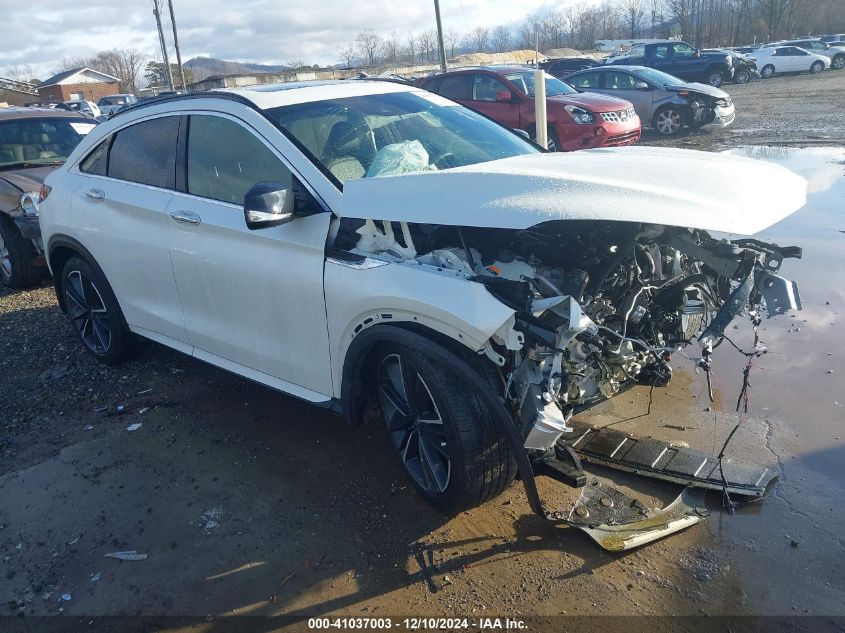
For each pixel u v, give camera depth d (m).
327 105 3.89
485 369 2.83
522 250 3.18
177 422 4.25
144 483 3.65
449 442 2.92
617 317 3.19
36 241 6.50
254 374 3.84
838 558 2.85
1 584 3.01
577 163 3.30
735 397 4.12
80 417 4.38
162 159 4.19
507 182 2.86
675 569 2.85
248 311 3.70
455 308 2.72
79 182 4.78
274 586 2.91
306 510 3.37
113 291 4.67
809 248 6.43
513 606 2.72
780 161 10.55
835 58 34.16
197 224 3.82
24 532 3.32
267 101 3.79
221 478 3.66
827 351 4.55
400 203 2.99
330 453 3.83
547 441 2.75
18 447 4.06
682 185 2.95
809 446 3.59
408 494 3.44
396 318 2.98
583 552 2.98
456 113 4.38
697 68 25.69
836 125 14.38
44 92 73.94
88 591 2.94
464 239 3.12
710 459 3.46
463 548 3.05
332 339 3.30
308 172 3.39
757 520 3.10
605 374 3.16
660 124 15.23
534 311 2.66
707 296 3.40
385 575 2.93
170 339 4.37
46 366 5.14
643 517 3.11
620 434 3.73
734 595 2.70
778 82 29.28
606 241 3.18
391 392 3.30
